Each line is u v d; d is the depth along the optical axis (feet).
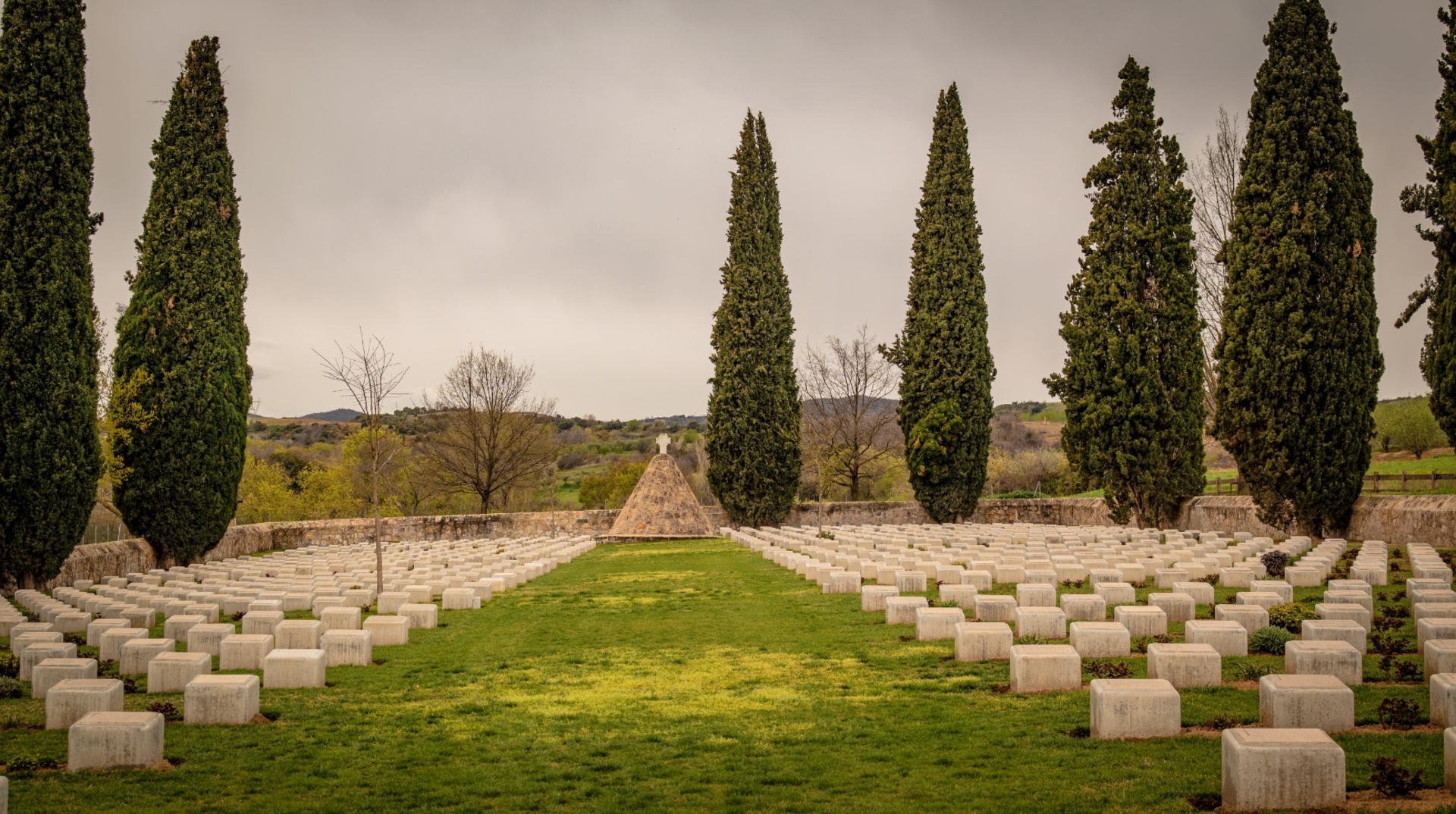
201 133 109.29
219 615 72.84
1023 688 41.96
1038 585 60.70
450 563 112.16
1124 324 138.62
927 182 174.91
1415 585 59.00
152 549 109.09
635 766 33.91
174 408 106.63
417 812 29.73
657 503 167.84
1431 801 26.27
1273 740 26.84
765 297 177.68
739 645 57.52
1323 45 108.37
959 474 171.73
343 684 48.65
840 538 123.95
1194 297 139.03
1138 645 48.80
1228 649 46.19
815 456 216.33
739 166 179.11
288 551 136.56
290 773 33.65
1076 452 144.15
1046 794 28.94
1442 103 97.55
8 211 84.23
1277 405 108.06
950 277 172.76
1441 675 34.42
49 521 84.84
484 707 43.21
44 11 86.94
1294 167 107.55
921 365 175.01
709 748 35.88
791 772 32.55
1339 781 26.27
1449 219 94.53
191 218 108.47
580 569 112.88
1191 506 139.13
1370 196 108.99
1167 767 30.66
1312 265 107.24
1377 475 139.44
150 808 30.01
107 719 34.76
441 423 218.18
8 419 83.46
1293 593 65.00
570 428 469.16
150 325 106.63
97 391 95.55
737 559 119.03
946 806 28.55
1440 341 96.84
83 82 89.71
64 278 86.17
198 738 37.99
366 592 77.92
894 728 37.45
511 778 32.89
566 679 49.21
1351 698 33.09
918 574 74.43
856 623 63.52
